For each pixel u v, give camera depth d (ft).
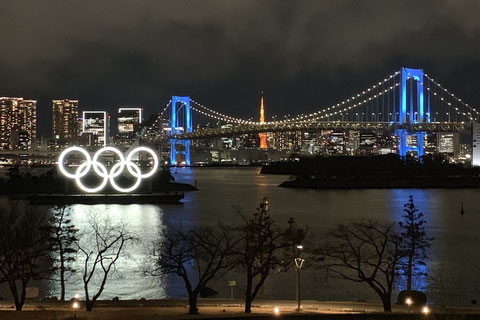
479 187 601.21
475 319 88.33
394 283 160.25
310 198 457.27
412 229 167.73
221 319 100.27
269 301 138.92
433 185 602.85
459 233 253.85
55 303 135.03
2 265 144.36
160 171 566.77
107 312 114.83
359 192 532.73
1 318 103.40
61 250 147.02
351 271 171.01
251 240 144.56
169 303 133.49
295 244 157.69
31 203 403.54
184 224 282.56
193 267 176.35
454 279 163.63
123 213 341.62
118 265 180.24
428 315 90.68
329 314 104.63
